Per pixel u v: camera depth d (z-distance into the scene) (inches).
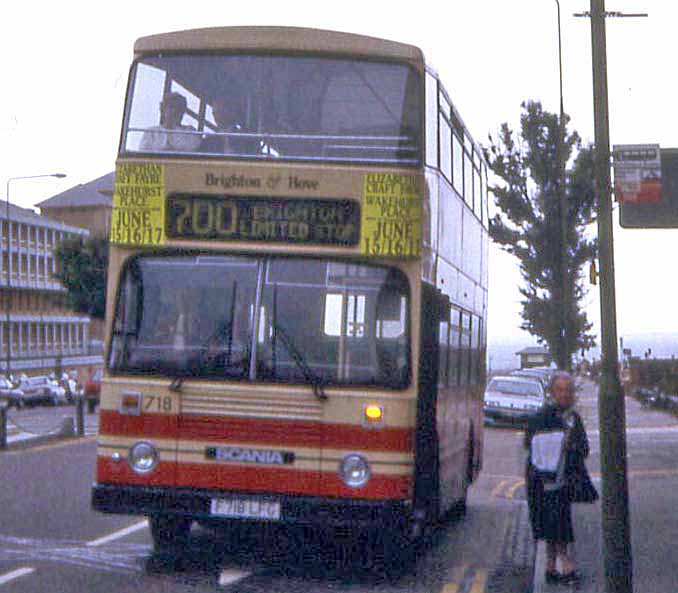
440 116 546.6
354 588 473.1
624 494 414.9
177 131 499.2
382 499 475.2
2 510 708.0
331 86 498.6
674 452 1246.9
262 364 483.5
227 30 507.2
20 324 4557.1
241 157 494.0
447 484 611.2
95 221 5442.9
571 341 1653.5
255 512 478.9
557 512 474.0
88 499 771.4
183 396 485.1
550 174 2583.7
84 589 449.7
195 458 482.9
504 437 1579.7
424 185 496.4
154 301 492.7
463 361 673.0
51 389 2972.4
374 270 487.5
